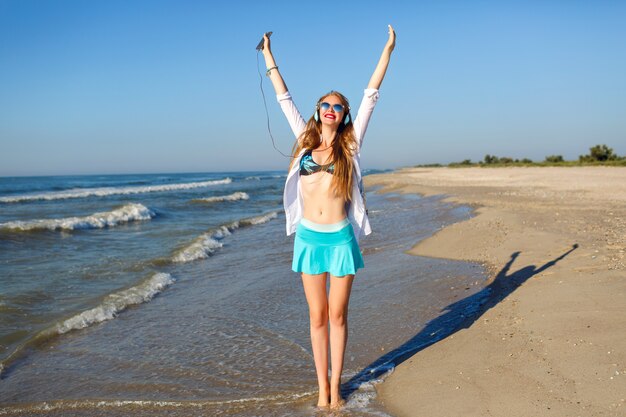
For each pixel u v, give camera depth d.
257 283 7.41
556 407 3.06
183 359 4.57
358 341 4.80
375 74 3.71
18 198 26.42
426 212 15.44
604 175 32.62
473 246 8.73
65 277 7.80
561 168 51.81
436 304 5.76
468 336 4.52
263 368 4.32
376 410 3.43
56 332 5.32
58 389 4.03
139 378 4.20
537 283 5.92
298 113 3.83
